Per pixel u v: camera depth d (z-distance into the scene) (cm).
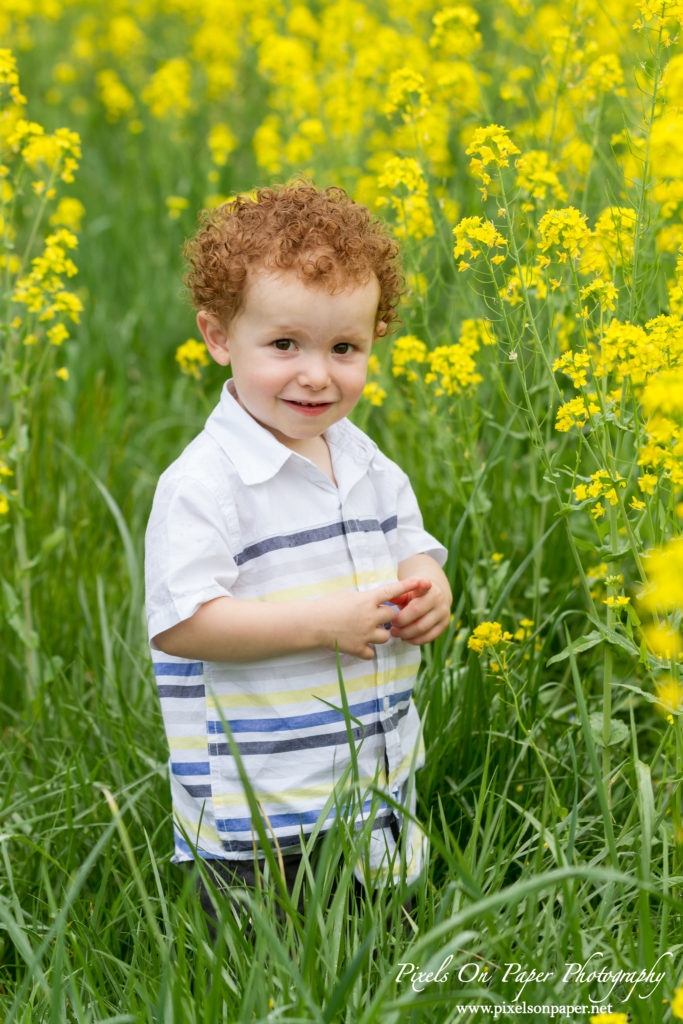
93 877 272
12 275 525
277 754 223
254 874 231
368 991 206
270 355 214
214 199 543
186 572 212
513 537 361
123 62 900
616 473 231
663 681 235
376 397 351
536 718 297
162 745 304
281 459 222
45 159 338
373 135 548
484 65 586
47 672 324
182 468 222
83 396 481
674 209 271
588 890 250
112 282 601
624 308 270
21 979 247
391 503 243
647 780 226
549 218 247
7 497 312
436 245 347
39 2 816
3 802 274
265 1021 179
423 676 295
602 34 432
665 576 178
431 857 254
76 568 367
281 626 213
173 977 200
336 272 208
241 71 798
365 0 775
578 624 343
